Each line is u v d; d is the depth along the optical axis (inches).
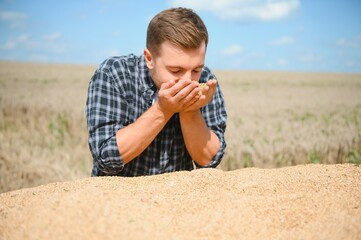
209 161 103.3
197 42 87.8
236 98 688.4
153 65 93.5
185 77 90.4
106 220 66.4
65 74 1316.4
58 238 63.4
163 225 68.7
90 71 1573.6
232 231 68.3
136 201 75.2
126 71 103.1
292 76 1812.3
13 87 778.2
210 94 92.9
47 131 371.2
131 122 103.2
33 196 80.1
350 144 297.4
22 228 66.8
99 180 88.6
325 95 786.8
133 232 65.0
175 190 83.2
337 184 87.1
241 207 75.2
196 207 75.5
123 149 94.6
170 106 91.4
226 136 327.3
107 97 100.0
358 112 497.7
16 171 254.7
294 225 69.8
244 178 91.9
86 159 285.3
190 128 98.3
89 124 100.0
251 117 448.5
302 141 303.4
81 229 64.4
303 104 599.2
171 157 106.2
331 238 65.1
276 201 77.7
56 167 261.4
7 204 77.9
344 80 1526.8
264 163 271.0
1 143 311.9
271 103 604.1
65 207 68.8
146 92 102.8
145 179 90.2
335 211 72.4
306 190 83.5
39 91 697.0
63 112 456.8
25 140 333.4
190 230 68.2
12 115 443.2
